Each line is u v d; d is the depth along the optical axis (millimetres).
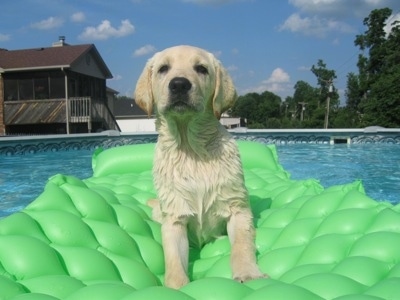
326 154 2736
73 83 4977
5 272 526
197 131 696
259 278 549
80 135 3178
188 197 697
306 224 696
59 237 628
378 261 529
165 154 716
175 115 681
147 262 671
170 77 704
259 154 1301
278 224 768
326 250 588
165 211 708
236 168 719
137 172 1298
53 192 720
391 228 607
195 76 713
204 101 712
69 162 2490
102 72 5656
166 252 663
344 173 2016
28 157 2709
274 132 3463
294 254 624
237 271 588
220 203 709
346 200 721
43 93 4844
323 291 456
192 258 736
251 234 699
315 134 3441
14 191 1673
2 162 2494
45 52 5242
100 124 5035
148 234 756
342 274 505
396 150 2875
